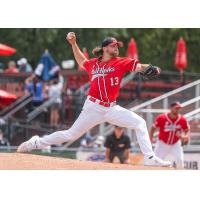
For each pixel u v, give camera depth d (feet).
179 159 131.03
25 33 242.17
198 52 284.00
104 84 87.81
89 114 88.89
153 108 177.06
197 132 168.86
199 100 179.52
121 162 132.67
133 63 87.20
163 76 201.26
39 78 169.68
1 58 242.99
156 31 273.54
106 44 88.38
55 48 245.04
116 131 132.46
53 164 89.30
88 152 141.90
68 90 173.99
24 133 154.81
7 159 90.99
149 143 89.25
